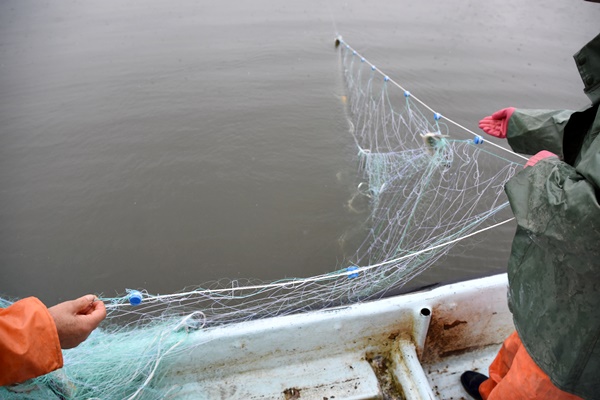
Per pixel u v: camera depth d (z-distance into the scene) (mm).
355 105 6848
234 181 5625
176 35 9102
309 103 6957
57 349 1458
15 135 6363
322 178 5652
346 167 5797
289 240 4902
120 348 2230
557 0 10406
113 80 7582
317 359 2475
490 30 9023
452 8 10078
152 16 10055
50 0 11055
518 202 1627
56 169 5816
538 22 9328
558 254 1445
